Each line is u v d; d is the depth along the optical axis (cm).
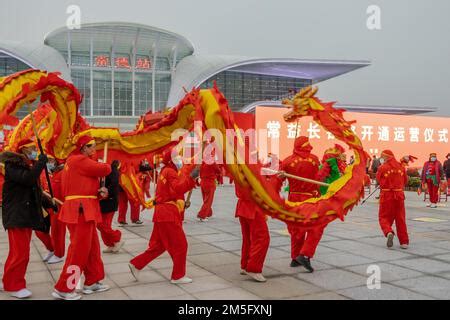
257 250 511
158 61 7825
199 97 512
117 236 679
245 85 8044
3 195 461
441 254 663
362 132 2816
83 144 465
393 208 709
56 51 7256
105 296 463
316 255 656
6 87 474
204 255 659
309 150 597
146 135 579
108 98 7431
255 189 483
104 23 6956
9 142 713
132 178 779
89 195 460
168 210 502
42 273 560
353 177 541
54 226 603
